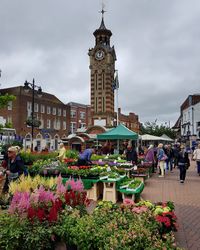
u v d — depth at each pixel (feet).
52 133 199.62
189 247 19.40
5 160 34.99
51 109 202.28
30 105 181.68
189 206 31.27
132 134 66.03
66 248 16.87
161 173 58.49
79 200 20.04
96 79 159.43
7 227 15.96
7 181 27.04
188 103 176.86
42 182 23.68
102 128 142.31
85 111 239.09
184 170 48.98
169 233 18.02
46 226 16.46
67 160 50.01
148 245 14.57
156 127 241.76
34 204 17.74
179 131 215.92
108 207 20.07
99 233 15.44
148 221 17.99
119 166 47.11
